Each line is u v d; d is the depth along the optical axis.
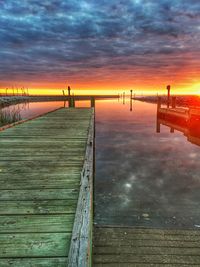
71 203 3.10
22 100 37.16
